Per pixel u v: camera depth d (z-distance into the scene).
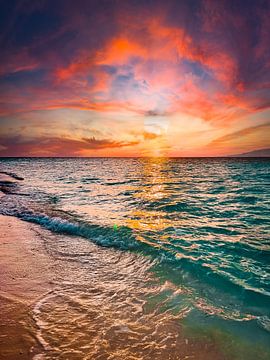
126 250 6.11
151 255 5.75
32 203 12.49
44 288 4.21
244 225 8.40
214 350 2.86
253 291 4.15
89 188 19.33
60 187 19.94
